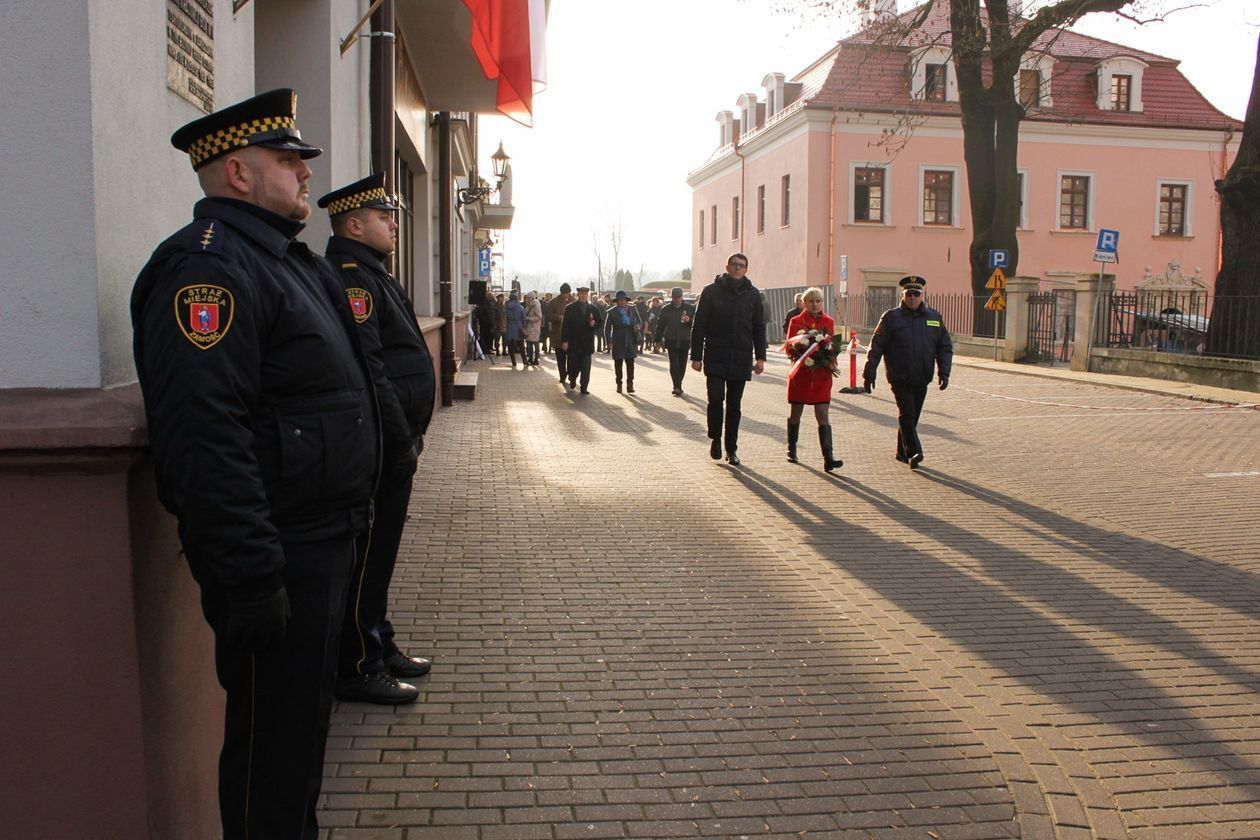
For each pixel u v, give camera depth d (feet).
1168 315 64.64
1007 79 84.53
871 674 14.67
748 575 19.63
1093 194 131.95
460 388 51.29
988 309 79.00
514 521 23.68
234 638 7.14
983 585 19.36
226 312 7.13
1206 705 13.84
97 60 8.13
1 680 7.67
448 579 18.79
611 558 20.59
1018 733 12.80
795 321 32.76
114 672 7.74
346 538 8.40
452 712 12.99
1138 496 28.19
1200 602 18.49
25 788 7.76
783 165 134.92
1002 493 28.48
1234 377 55.62
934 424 43.52
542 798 10.85
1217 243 135.33
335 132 22.98
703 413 46.75
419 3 32.58
